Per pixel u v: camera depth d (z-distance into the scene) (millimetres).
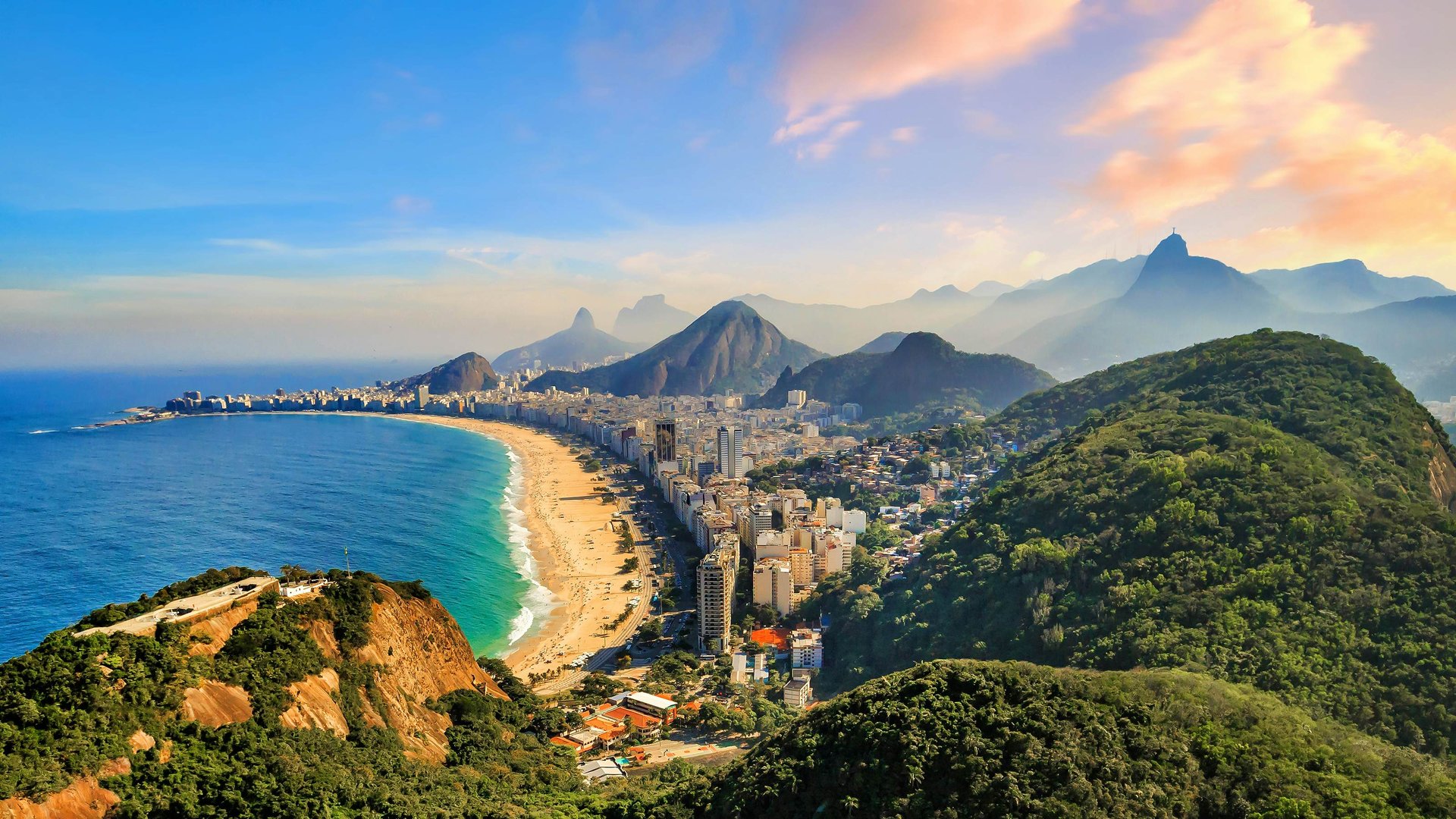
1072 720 92375
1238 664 126688
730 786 98438
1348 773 88000
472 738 129000
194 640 107438
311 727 105500
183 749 89938
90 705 87250
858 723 95812
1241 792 85188
